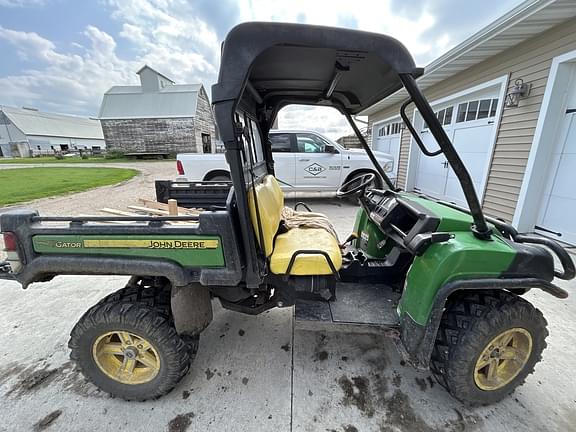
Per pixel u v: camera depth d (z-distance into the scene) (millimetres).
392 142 9562
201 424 1574
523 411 1634
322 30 1254
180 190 3090
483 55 5129
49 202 6715
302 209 6266
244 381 1849
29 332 2316
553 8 3533
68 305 2697
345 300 1969
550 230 4344
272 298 1943
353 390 1780
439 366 1626
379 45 1294
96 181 10352
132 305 1632
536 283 1482
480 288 1467
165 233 1483
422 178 7820
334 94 2188
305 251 1731
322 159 6301
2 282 3111
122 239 1504
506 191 4910
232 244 1489
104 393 1769
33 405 1688
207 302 1763
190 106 24266
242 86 1295
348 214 5832
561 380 1835
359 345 2170
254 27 1236
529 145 4422
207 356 2057
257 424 1572
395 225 2135
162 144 24406
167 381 1662
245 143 1888
